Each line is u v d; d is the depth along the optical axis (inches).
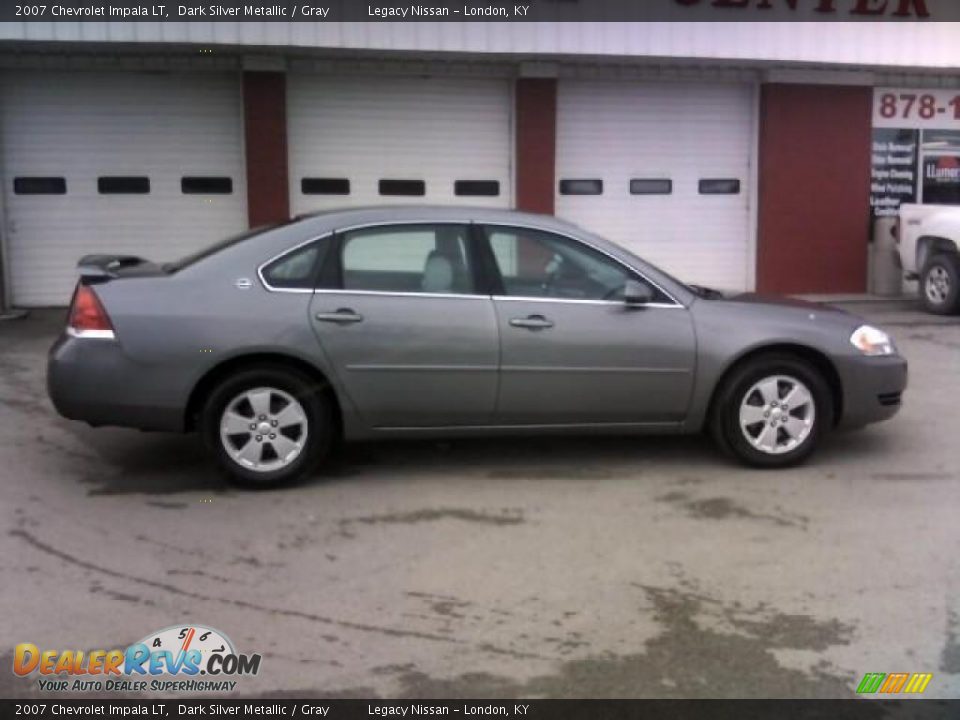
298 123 484.7
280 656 146.2
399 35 444.5
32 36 414.3
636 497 217.6
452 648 149.0
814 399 235.0
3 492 217.9
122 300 210.5
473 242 223.9
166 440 260.1
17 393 309.1
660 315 227.5
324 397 220.2
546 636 152.9
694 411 231.3
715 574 176.4
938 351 390.3
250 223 478.9
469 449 254.2
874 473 235.5
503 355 220.7
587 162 519.2
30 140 467.8
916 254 499.2
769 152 530.0
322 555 184.1
